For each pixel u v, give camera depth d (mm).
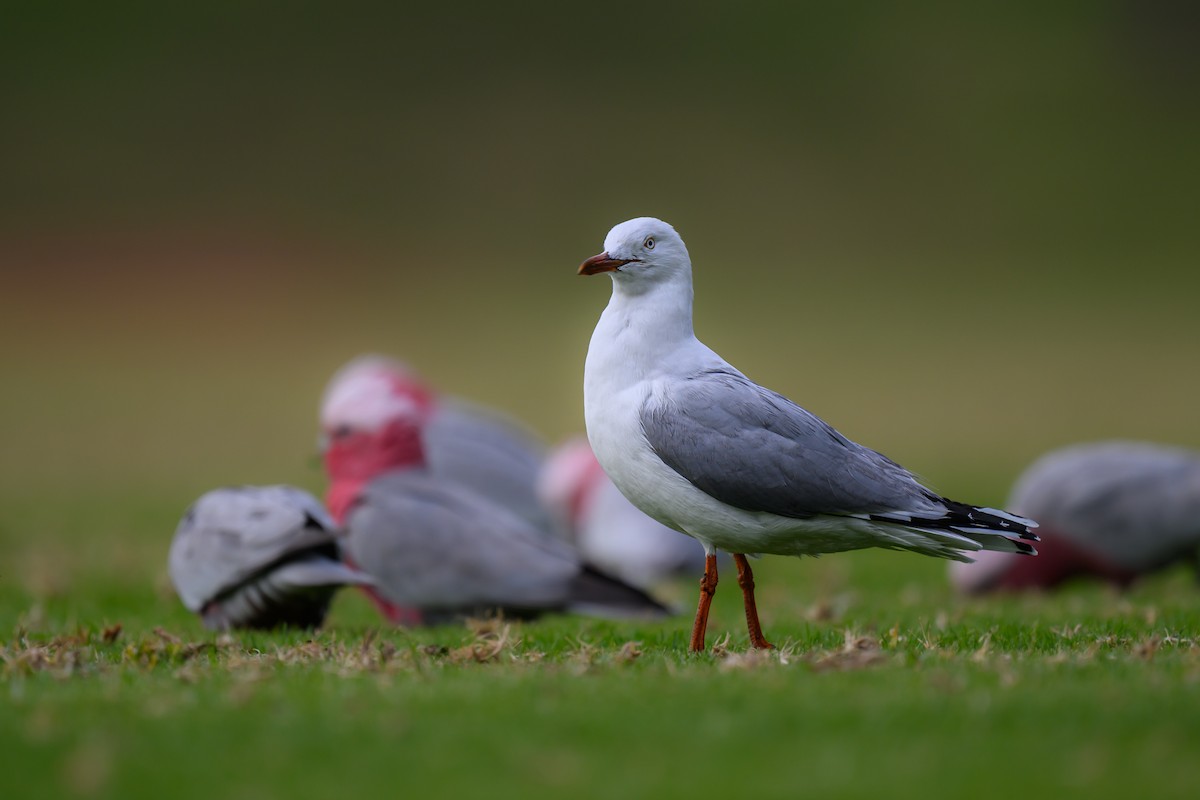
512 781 4902
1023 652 6934
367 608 11039
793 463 7020
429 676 6473
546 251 44812
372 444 10289
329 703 5863
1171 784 4723
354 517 9922
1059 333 37781
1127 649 6977
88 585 11711
